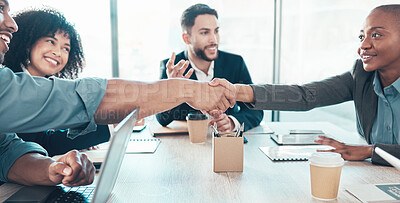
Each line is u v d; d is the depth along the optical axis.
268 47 3.91
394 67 1.32
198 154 1.32
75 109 0.98
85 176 0.92
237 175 1.07
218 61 2.36
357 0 2.76
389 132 1.39
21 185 0.99
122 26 3.59
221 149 1.09
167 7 3.69
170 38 3.73
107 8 3.48
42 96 0.93
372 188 0.93
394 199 0.85
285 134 1.65
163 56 3.76
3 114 0.90
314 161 0.87
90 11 3.43
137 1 3.58
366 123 1.47
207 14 2.24
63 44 1.59
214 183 1.00
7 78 0.90
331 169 0.86
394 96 1.36
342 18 3.01
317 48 3.41
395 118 1.37
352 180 1.02
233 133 1.14
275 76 3.90
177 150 1.38
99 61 3.54
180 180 1.03
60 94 0.96
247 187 0.96
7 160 0.99
